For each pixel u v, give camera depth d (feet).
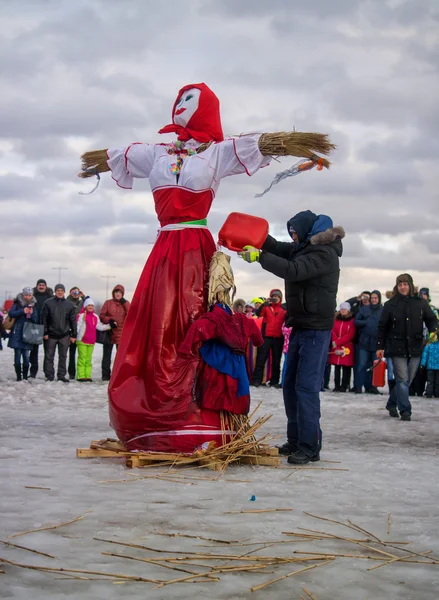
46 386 43.04
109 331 49.24
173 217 20.01
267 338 49.01
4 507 13.32
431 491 15.88
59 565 10.11
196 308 19.29
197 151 20.20
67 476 16.33
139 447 18.69
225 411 18.75
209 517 12.94
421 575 10.24
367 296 48.08
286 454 20.33
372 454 21.12
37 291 52.65
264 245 20.65
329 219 19.69
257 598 9.21
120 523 12.32
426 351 46.03
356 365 47.65
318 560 10.79
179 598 9.11
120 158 21.27
